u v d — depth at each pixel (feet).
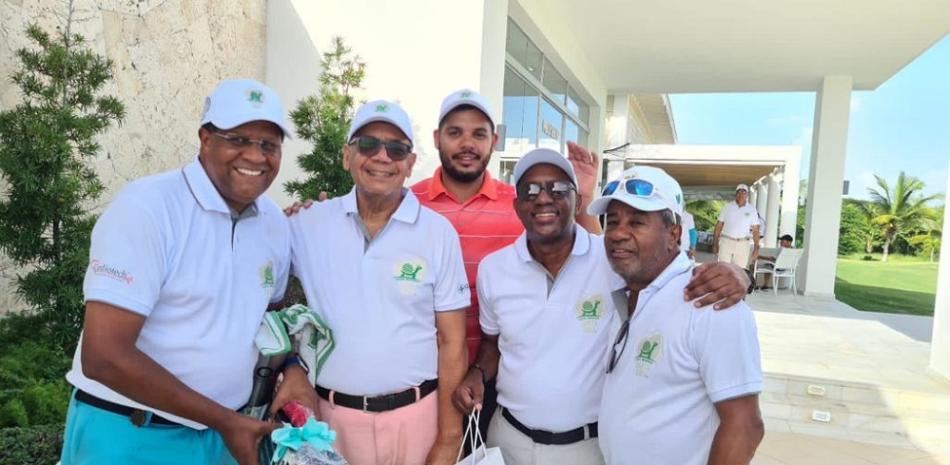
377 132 6.11
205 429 5.37
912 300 47.44
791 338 21.07
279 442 4.86
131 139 15.25
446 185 8.32
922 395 14.89
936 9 22.48
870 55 28.63
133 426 4.97
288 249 6.27
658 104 51.26
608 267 6.45
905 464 13.12
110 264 4.47
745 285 4.90
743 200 33.83
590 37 27.99
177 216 4.90
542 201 6.23
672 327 5.04
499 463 6.06
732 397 4.69
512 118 23.13
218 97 5.03
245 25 18.54
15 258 10.18
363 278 6.18
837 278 74.59
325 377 6.31
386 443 6.34
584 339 6.41
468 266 7.95
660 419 5.13
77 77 10.68
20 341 10.48
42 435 8.44
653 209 5.12
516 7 20.43
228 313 5.21
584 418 6.40
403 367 6.27
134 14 15.15
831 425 15.07
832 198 33.37
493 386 7.70
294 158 18.04
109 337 4.42
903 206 127.24
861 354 18.79
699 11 23.94
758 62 30.76
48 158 9.55
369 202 6.29
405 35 16.96
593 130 36.45
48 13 13.07
